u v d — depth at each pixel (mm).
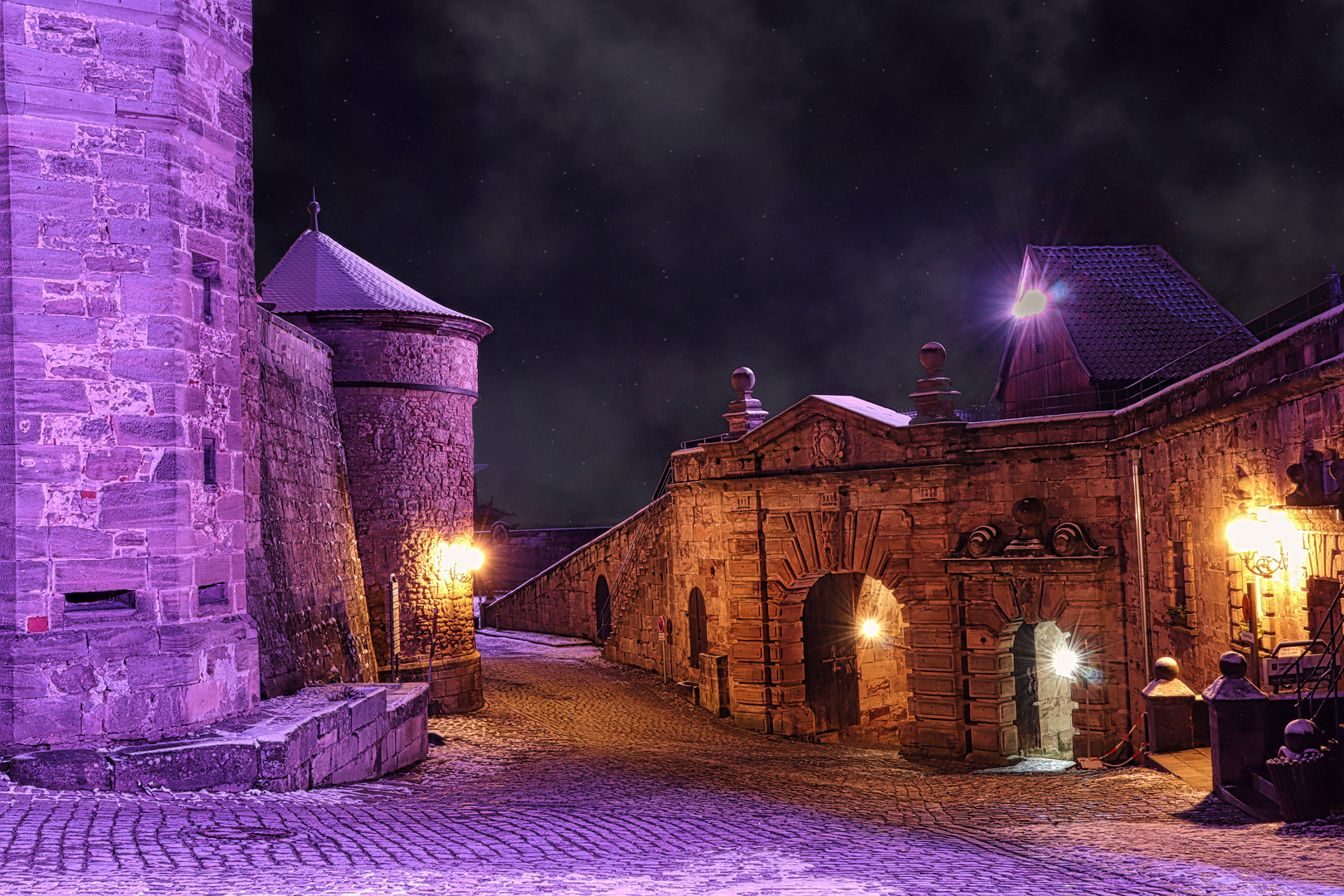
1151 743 14352
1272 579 13281
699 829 9672
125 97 11461
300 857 7250
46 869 6227
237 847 7512
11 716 10719
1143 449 19328
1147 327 26828
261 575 16188
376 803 11094
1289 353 12258
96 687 11039
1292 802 9336
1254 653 13680
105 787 10328
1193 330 26859
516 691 29047
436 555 24250
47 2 11164
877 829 10070
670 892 6215
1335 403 11148
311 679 17672
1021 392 31000
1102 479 20906
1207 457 15750
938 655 22281
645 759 18359
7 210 10938
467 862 7332
